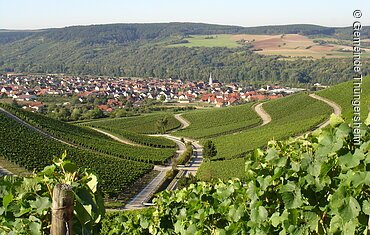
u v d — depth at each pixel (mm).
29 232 3617
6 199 3727
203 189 6918
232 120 110625
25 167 47844
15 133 64625
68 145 67875
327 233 4152
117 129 102938
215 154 64250
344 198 3773
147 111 138875
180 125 112438
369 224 3727
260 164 5031
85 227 3443
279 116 105500
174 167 56656
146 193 45312
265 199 4719
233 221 5434
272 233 4621
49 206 3600
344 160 3773
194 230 6105
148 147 80562
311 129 76562
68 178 3775
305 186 4164
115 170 54094
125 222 7855
